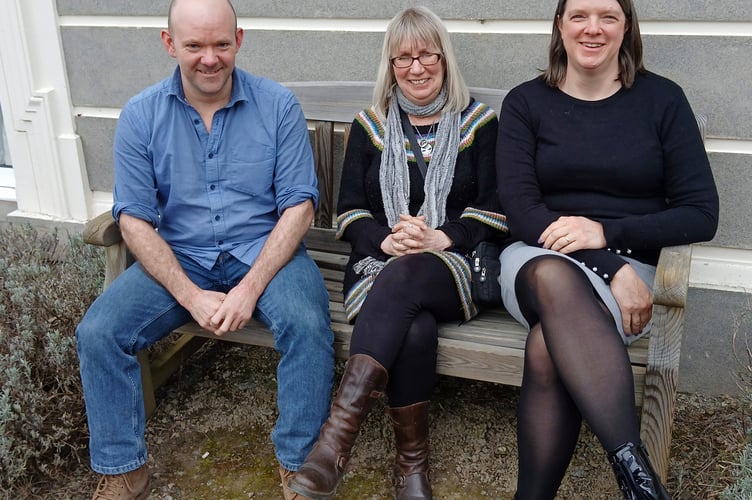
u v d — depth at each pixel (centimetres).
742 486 187
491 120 233
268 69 278
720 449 225
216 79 203
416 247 212
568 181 217
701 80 236
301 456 197
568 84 219
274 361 280
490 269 215
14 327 246
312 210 221
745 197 241
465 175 229
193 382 269
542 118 219
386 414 248
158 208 223
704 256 251
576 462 226
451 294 206
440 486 218
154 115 212
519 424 185
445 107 231
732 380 254
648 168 209
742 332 248
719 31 231
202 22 194
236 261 222
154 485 220
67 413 221
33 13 295
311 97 260
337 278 253
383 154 233
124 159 212
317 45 269
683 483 212
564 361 174
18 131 313
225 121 214
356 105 256
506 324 215
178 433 243
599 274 196
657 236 200
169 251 210
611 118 212
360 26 264
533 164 221
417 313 198
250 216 221
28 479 217
